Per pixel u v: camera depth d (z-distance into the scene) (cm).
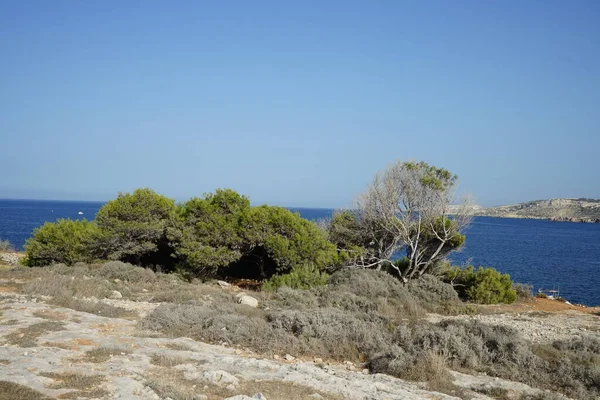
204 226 2520
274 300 1855
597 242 9419
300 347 1205
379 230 2727
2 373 723
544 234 12150
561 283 3859
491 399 908
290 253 2411
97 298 1659
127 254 2642
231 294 1955
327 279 2253
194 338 1240
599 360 1212
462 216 2603
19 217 11594
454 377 1038
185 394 696
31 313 1241
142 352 967
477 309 2111
